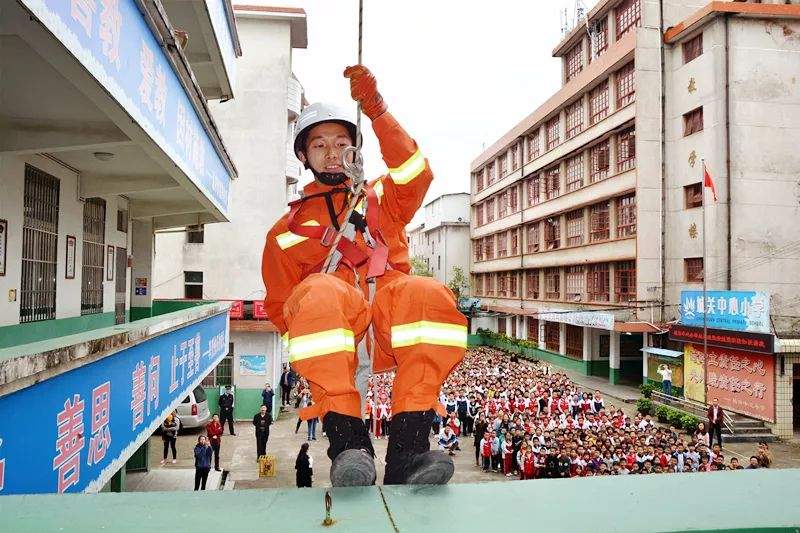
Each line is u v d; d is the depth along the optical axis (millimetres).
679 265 25828
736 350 21422
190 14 11203
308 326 2551
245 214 25734
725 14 23484
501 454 16609
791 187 23500
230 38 14727
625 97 27719
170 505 1706
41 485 4637
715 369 22484
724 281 23125
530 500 1781
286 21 26094
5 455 4039
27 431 4387
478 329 50188
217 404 23953
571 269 34719
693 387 23672
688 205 25438
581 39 35531
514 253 43094
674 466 13555
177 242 25719
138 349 7570
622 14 30469
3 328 6934
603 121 29516
